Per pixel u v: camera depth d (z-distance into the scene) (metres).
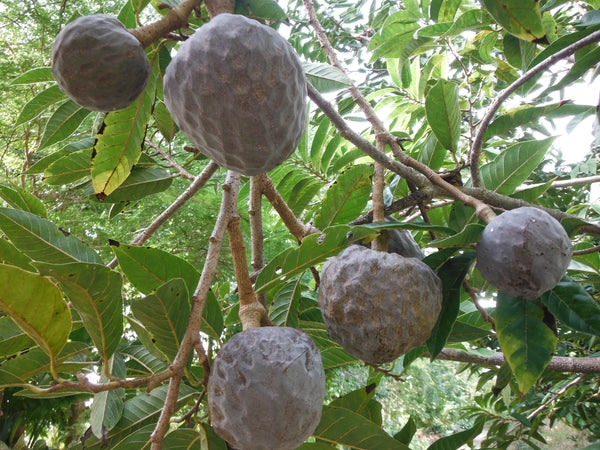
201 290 0.36
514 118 0.61
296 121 0.34
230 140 0.32
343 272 0.39
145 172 0.67
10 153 3.15
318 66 0.51
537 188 0.53
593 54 0.54
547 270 0.36
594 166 1.09
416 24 0.88
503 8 0.29
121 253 0.42
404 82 1.07
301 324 0.66
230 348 0.35
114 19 0.33
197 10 0.39
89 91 0.32
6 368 0.46
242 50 0.31
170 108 0.34
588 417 1.31
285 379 0.33
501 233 0.38
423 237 0.77
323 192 1.12
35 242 0.43
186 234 3.65
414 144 0.90
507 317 0.42
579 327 0.41
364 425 0.43
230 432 0.33
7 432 0.62
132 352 0.56
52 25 3.32
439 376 5.04
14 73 3.16
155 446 0.31
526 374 0.40
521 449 1.61
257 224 0.58
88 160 0.63
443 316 0.44
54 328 0.31
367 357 0.39
